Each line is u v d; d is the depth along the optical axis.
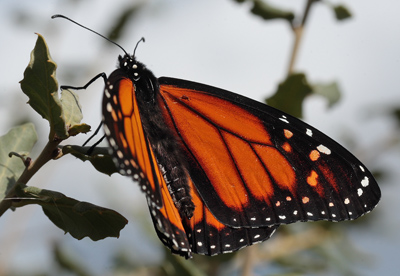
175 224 0.41
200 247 0.42
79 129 0.40
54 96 0.40
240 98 0.43
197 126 0.43
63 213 0.40
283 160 0.42
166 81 0.43
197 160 0.43
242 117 0.43
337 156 0.42
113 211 0.40
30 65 0.40
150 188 0.40
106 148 0.41
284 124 0.42
